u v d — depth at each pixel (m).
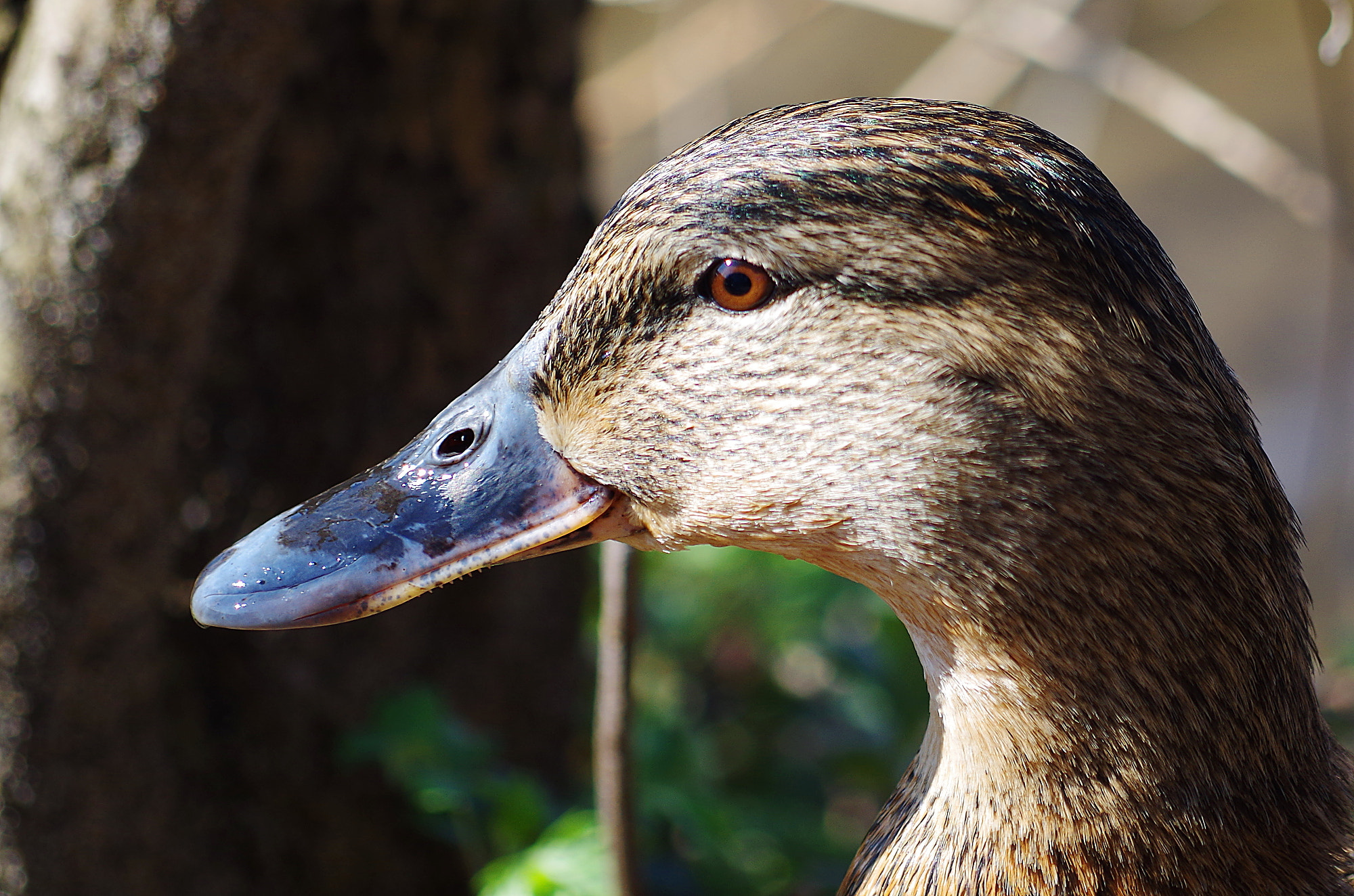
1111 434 0.50
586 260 0.53
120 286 0.57
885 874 0.53
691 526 0.53
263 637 0.63
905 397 0.51
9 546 0.58
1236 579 0.50
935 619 0.51
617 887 0.59
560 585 0.68
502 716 0.67
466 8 0.63
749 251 0.51
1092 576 0.50
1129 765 0.51
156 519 0.59
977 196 0.50
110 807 0.61
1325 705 0.68
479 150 0.64
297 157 0.62
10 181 0.57
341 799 0.64
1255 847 0.51
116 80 0.56
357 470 0.64
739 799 0.67
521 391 0.54
